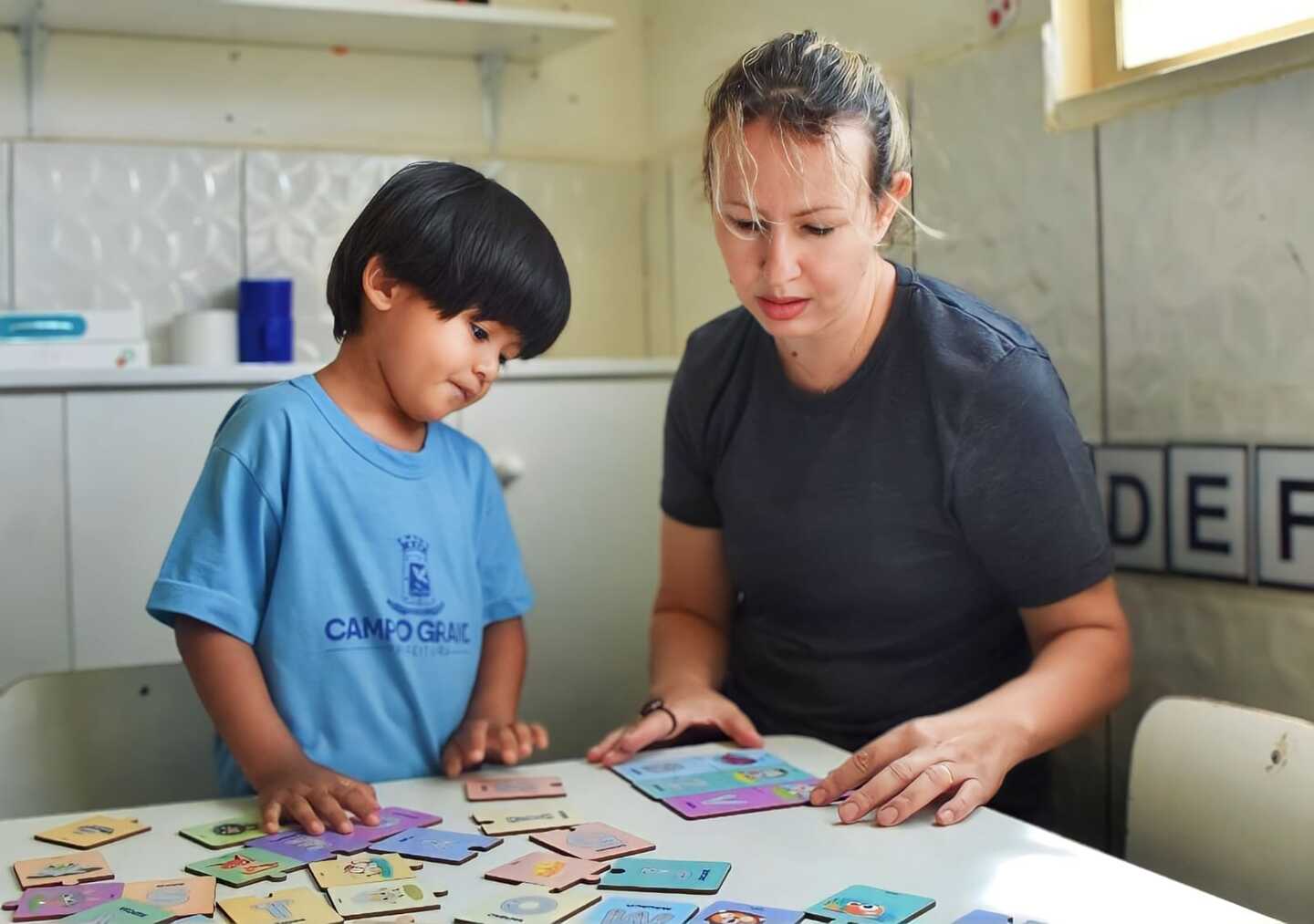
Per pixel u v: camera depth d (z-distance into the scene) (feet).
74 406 5.64
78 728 4.14
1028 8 4.97
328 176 7.48
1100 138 4.72
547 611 6.45
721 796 3.10
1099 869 2.56
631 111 8.42
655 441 6.67
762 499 4.13
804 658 4.31
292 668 3.53
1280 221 4.10
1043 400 3.75
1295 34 4.13
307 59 7.58
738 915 2.29
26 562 5.60
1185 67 4.36
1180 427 4.51
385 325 3.62
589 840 2.76
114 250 7.06
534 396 6.38
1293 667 4.16
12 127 6.95
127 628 5.74
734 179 3.34
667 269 8.14
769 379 4.13
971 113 5.30
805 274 3.38
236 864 2.64
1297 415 4.10
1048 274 4.98
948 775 3.02
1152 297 4.57
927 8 5.56
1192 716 3.50
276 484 3.52
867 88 3.46
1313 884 3.07
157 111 7.26
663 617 4.68
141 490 5.75
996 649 4.23
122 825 2.93
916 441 3.85
